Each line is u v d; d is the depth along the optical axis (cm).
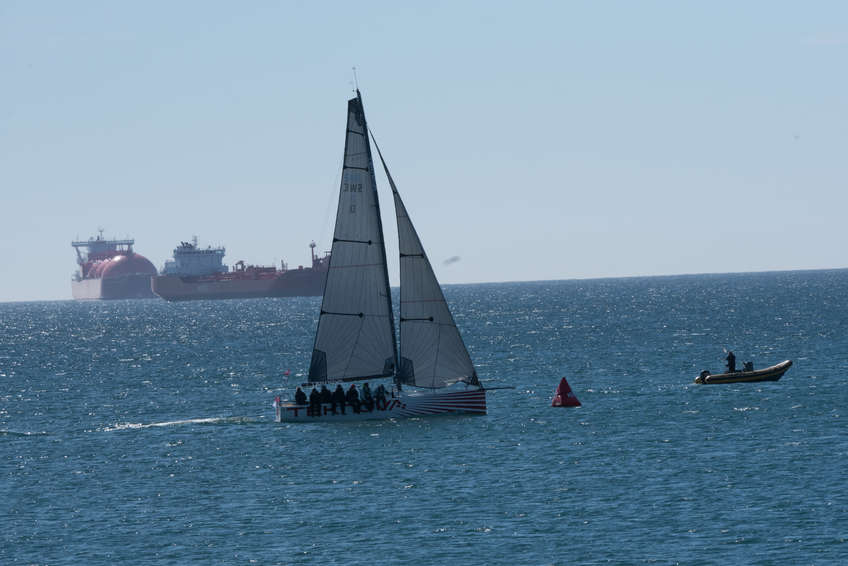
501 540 16412
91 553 16362
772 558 15188
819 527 16500
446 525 17325
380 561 15562
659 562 15175
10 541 17112
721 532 16438
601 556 15500
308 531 17225
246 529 17462
